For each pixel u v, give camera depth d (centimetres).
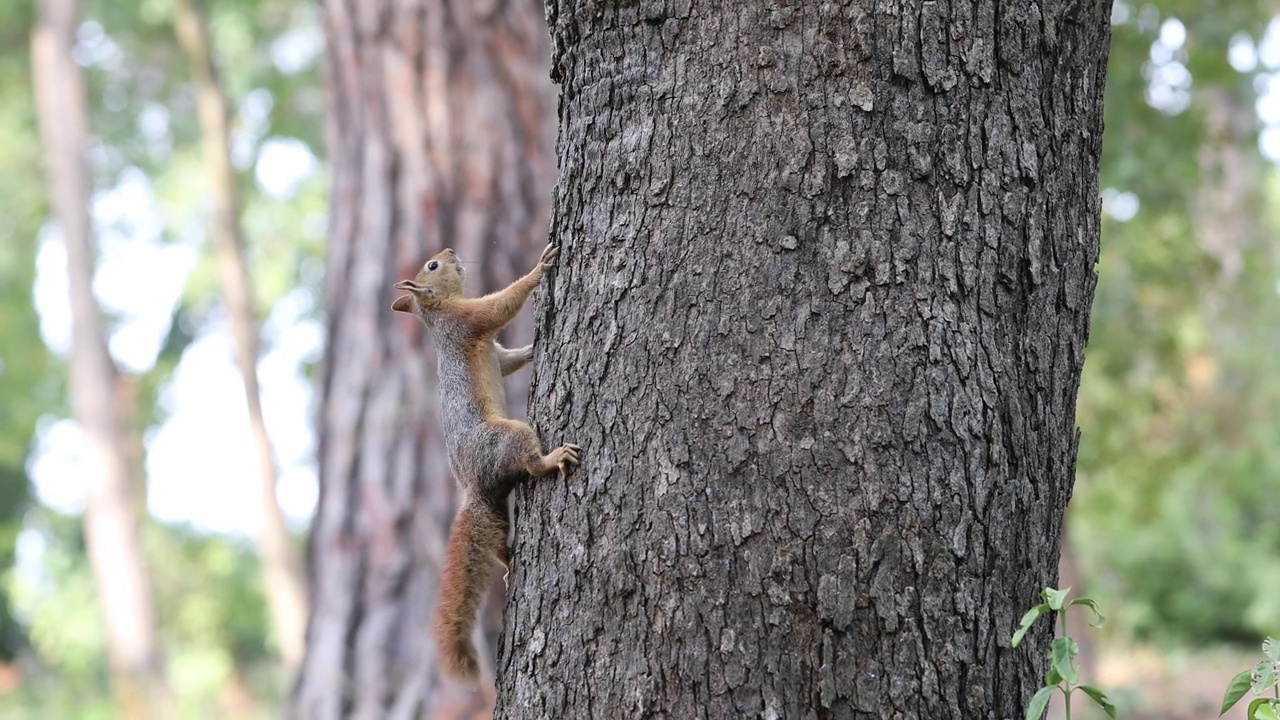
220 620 4150
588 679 513
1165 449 2123
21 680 3706
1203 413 2252
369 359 1333
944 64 505
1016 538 504
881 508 484
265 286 3634
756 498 490
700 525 495
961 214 503
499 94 1350
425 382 1318
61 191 3319
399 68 1350
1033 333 515
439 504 1300
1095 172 555
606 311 533
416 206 1334
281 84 3381
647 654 500
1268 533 2852
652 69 532
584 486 530
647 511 507
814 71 505
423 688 1252
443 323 766
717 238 510
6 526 4362
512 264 1324
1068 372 533
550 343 566
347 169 1381
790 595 483
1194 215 2044
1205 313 2380
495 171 1338
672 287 515
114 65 3772
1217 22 1706
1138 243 1886
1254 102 1897
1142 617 2847
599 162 546
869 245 497
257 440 2494
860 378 491
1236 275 2277
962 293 500
